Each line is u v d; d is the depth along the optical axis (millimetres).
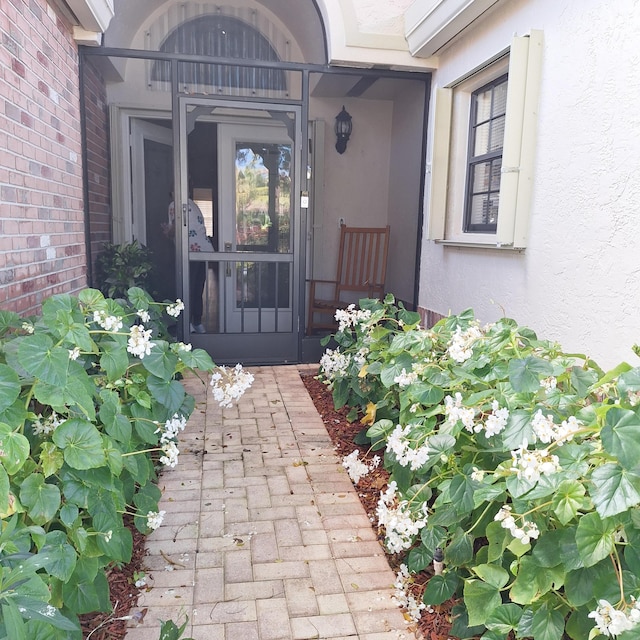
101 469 1635
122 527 1776
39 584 1211
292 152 4641
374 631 1767
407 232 5645
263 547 2197
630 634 1183
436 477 1860
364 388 3223
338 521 2396
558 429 1424
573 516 1345
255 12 5137
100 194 4992
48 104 3186
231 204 4691
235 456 3012
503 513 1411
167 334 4031
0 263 2461
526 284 3113
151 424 2078
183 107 4344
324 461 2975
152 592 1922
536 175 3000
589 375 1897
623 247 2367
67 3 3303
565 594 1468
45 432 1740
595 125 2531
